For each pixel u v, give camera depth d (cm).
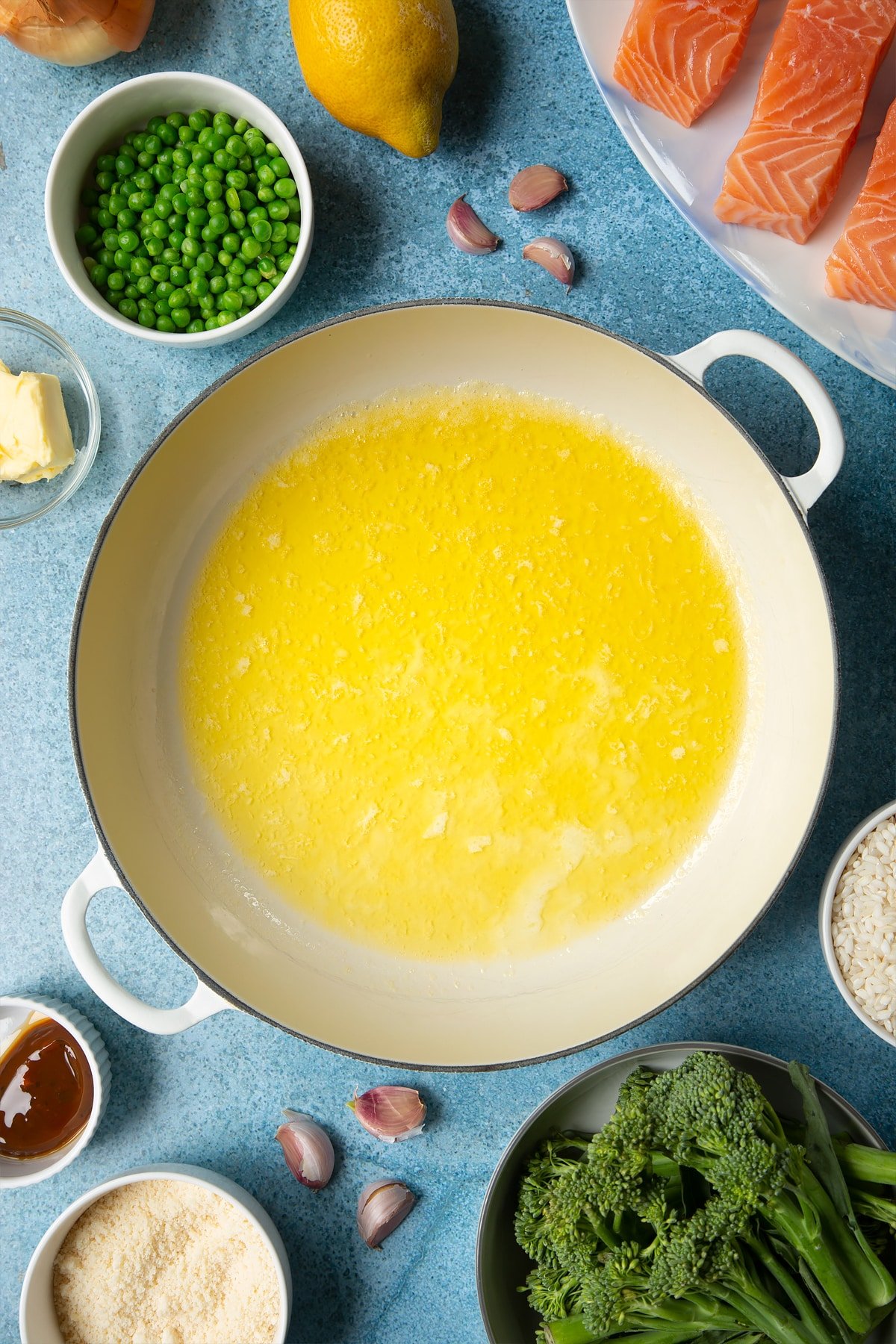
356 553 76
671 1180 72
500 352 74
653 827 76
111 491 77
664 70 70
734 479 74
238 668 76
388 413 76
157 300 75
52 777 77
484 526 76
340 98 71
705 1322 71
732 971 77
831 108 70
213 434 74
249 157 74
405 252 76
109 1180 75
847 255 71
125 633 76
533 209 75
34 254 76
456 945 76
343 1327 77
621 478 76
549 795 76
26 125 76
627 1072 75
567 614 76
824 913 73
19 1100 78
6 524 75
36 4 71
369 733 76
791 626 75
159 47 75
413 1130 77
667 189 73
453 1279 77
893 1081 76
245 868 77
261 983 76
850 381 76
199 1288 77
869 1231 73
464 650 76
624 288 76
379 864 76
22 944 78
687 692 76
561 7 75
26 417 74
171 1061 78
